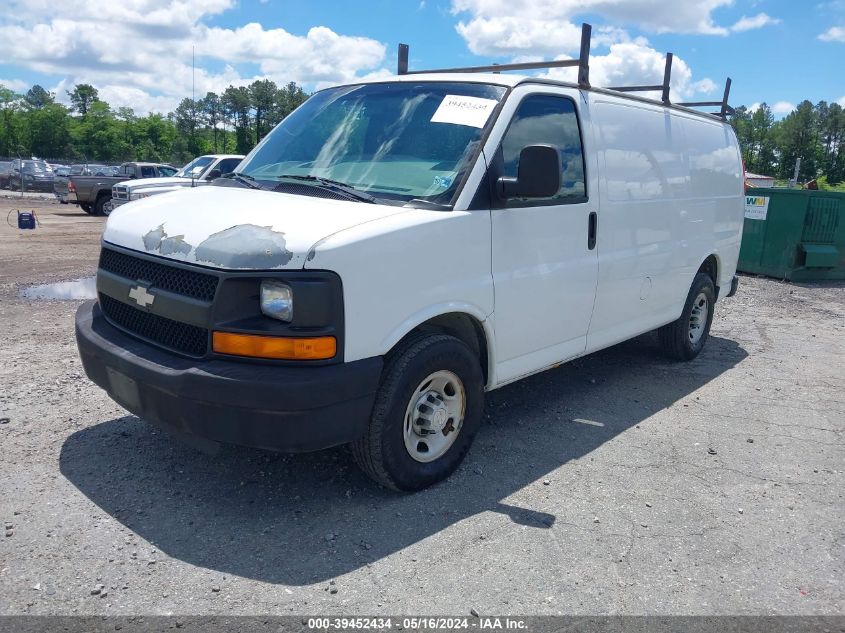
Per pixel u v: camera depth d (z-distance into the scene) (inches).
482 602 115.5
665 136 224.4
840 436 197.8
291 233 128.0
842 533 144.0
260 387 120.6
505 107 160.2
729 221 273.9
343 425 129.0
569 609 114.9
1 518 133.0
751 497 158.2
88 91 5118.1
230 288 124.6
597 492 156.7
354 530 135.3
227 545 128.4
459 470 163.8
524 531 138.1
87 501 141.2
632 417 206.7
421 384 144.7
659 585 122.8
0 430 172.1
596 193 187.9
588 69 189.2
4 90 4072.3
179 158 4547.2
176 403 127.5
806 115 4872.0
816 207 462.0
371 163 161.3
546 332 177.9
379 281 131.5
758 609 117.6
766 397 230.4
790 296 421.4
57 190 954.7
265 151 182.5
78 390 201.6
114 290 148.0
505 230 158.6
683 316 255.0
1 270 417.4
